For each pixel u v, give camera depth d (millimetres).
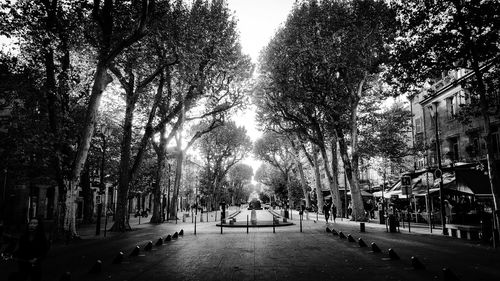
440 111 31047
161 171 34031
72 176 18016
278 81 32906
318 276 8984
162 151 33719
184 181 80625
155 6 20266
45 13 16500
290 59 31750
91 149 32281
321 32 29031
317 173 47688
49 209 34875
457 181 22750
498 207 14961
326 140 41375
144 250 14297
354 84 30688
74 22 18141
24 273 7242
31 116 17750
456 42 15930
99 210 21609
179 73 25812
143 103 31391
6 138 17562
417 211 31703
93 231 24391
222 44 27859
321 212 47188
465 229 17625
